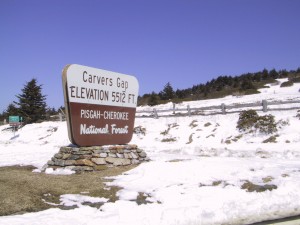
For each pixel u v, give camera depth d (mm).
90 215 5828
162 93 48469
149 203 6535
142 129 22109
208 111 24297
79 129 9992
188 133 20109
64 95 9836
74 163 9656
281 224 5645
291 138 15891
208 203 6477
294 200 6801
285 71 53000
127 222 5477
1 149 18328
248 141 16922
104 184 7980
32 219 5492
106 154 10367
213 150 14211
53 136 24312
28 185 7504
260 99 29094
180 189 7371
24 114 36844
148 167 9672
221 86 49188
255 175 8539
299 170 9156
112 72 11234
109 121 11094
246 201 6629
